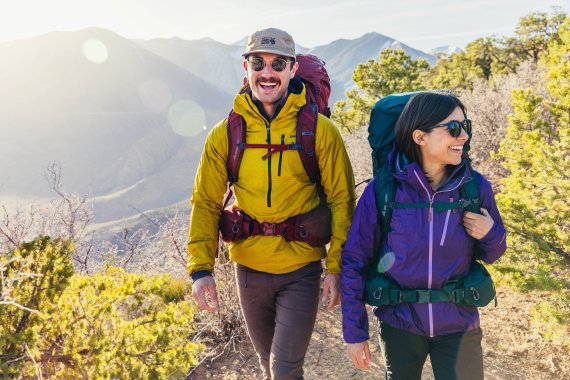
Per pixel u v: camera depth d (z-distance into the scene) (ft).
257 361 12.64
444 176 6.81
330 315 15.35
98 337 9.14
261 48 7.60
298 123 7.85
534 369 11.78
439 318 6.53
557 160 13.08
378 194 6.84
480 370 6.59
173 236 14.38
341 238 7.84
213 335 13.97
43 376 8.91
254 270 8.36
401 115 6.72
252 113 7.91
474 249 6.92
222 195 8.64
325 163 7.99
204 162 8.42
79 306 9.62
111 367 9.10
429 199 6.53
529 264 12.60
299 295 8.13
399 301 6.68
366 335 6.95
